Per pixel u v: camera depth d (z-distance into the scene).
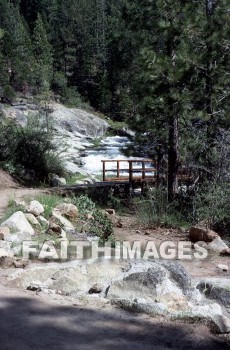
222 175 13.02
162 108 14.66
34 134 20.36
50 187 18.42
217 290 5.60
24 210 9.82
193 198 12.80
